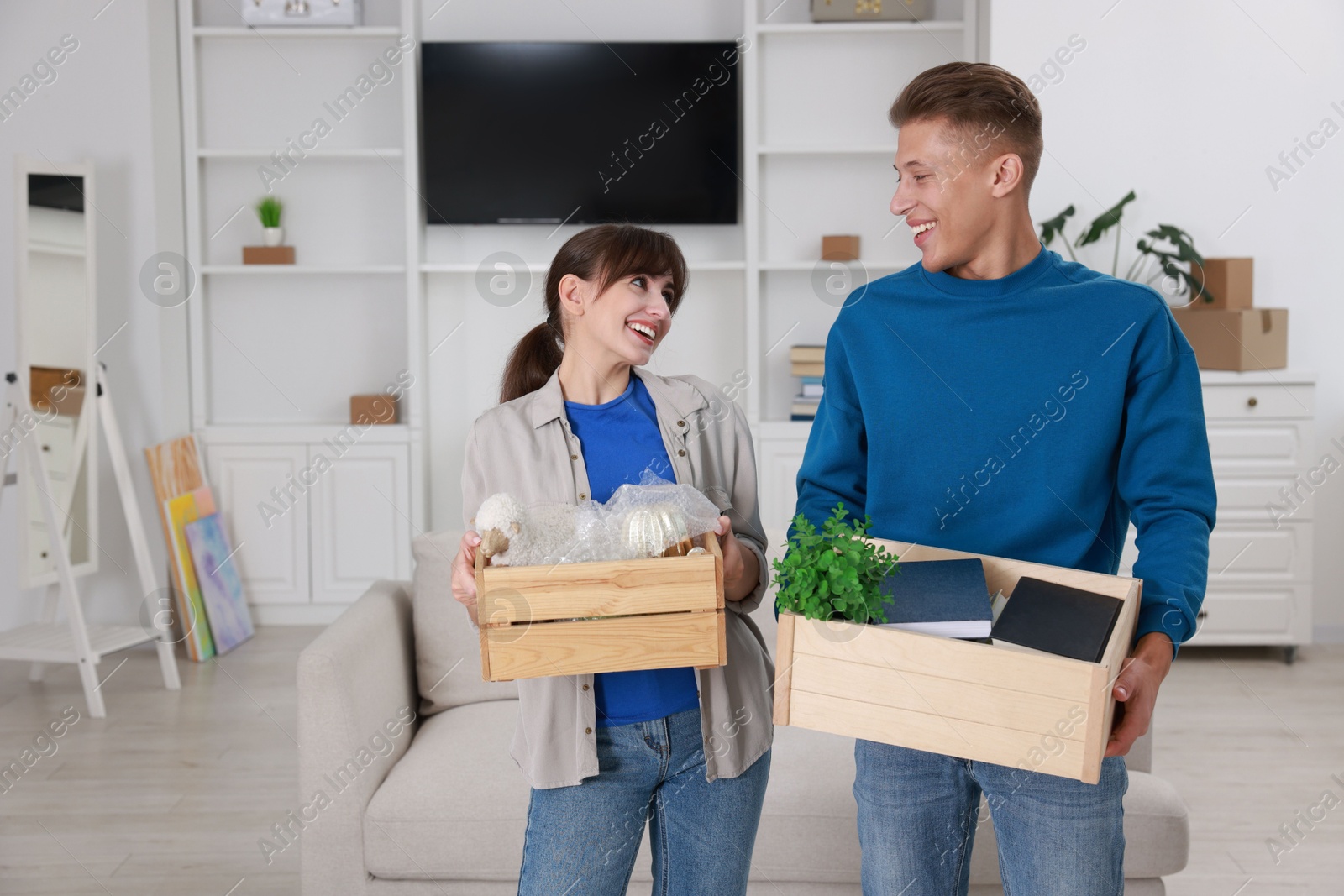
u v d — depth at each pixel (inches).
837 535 50.6
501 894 78.0
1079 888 50.2
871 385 56.3
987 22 172.7
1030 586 49.7
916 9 179.0
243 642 169.3
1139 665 46.6
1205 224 168.7
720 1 182.9
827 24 178.1
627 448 57.4
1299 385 154.0
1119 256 169.9
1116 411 52.5
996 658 45.5
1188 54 166.1
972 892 77.9
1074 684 44.3
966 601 49.1
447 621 94.3
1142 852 76.5
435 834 77.6
